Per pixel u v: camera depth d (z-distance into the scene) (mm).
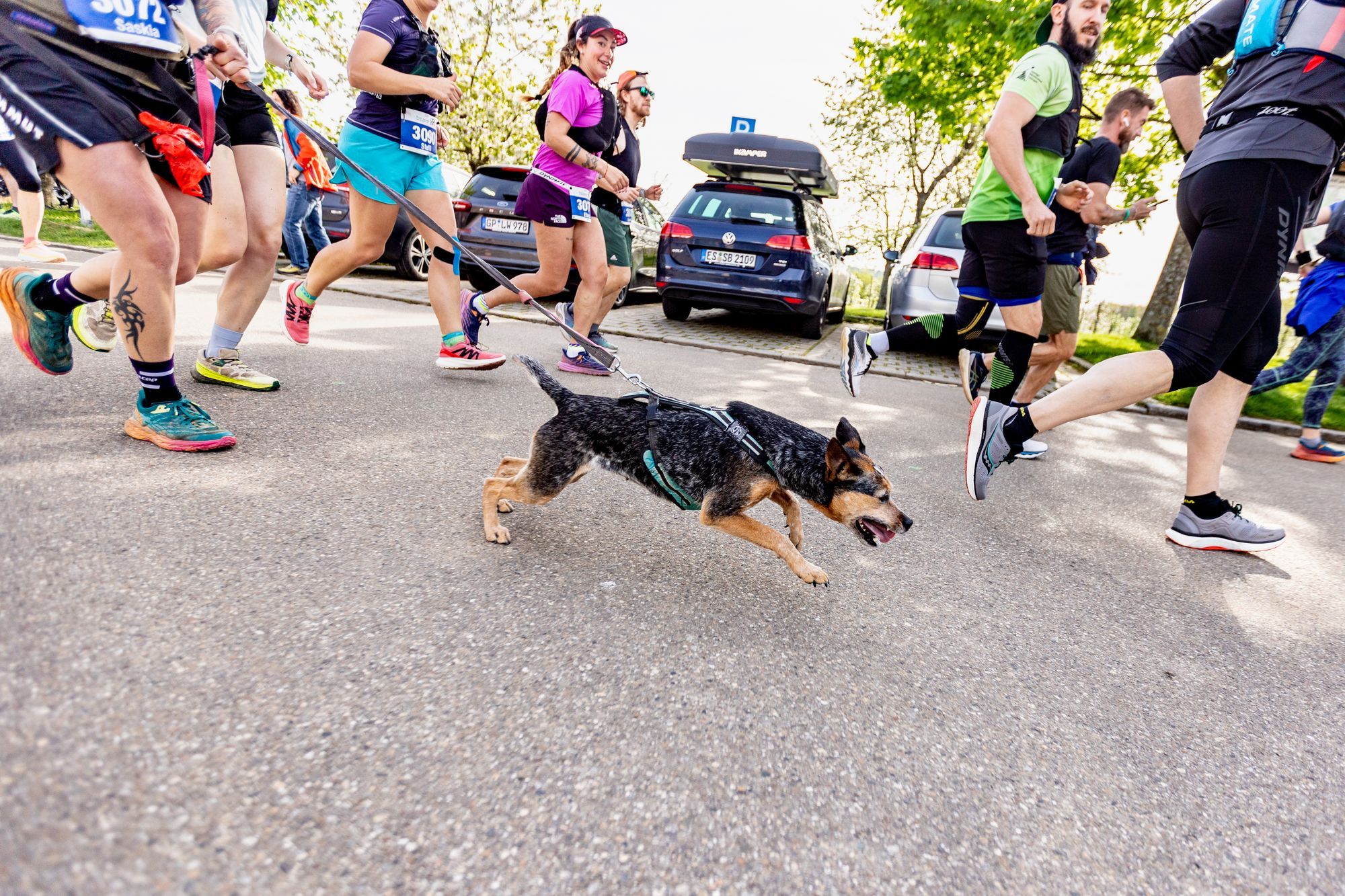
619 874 1425
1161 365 3199
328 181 4410
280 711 1712
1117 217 4793
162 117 2811
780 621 2557
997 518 3918
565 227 5324
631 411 2881
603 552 2918
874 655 2410
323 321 6934
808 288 9305
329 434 3742
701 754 1812
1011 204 3799
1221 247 3084
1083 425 6719
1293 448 6586
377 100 4504
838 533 3492
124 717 1596
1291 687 2508
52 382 3754
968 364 5156
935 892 1501
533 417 4516
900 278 8953
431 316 8141
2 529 2271
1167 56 3570
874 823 1668
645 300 13664
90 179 2621
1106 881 1593
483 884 1354
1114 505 4371
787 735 1938
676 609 2535
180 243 3035
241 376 4219
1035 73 3578
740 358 8062
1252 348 3494
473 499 3211
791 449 2836
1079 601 3016
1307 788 1984
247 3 3584
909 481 4395
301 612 2137
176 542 2408
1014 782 1876
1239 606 3127
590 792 1627
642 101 6211
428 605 2297
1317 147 2941
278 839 1370
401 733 1711
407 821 1466
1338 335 5793
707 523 2795
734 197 9578
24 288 3121
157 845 1307
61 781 1397
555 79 5195
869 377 7824
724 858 1506
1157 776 1971
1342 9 2838
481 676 1983
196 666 1814
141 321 2926
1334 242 5637
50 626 1855
